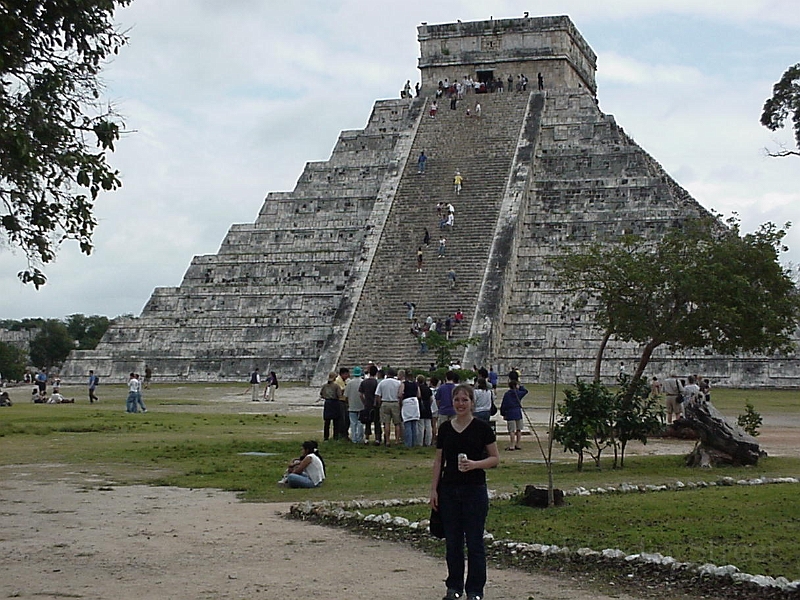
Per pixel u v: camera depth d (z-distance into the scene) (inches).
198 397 2263.8
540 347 2500.0
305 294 2768.2
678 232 1370.6
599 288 1381.6
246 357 2743.6
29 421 1520.7
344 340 2458.2
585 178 2866.6
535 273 2618.1
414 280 2551.7
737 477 909.8
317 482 852.0
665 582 502.6
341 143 3189.0
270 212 3070.9
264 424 1529.3
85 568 538.3
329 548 590.2
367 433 1284.4
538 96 3080.7
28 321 6476.4
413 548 590.2
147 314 2906.0
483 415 1099.9
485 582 494.3
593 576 518.6
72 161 725.9
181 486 858.1
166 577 518.3
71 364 2881.4
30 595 480.4
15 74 716.0
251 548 590.2
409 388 1201.4
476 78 3282.5
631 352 2439.7
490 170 2829.7
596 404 956.0
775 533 598.9
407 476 925.2
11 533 636.7
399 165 2918.3
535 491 716.7
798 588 470.6
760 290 1325.0
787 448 1200.8
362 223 2957.7
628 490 813.9
